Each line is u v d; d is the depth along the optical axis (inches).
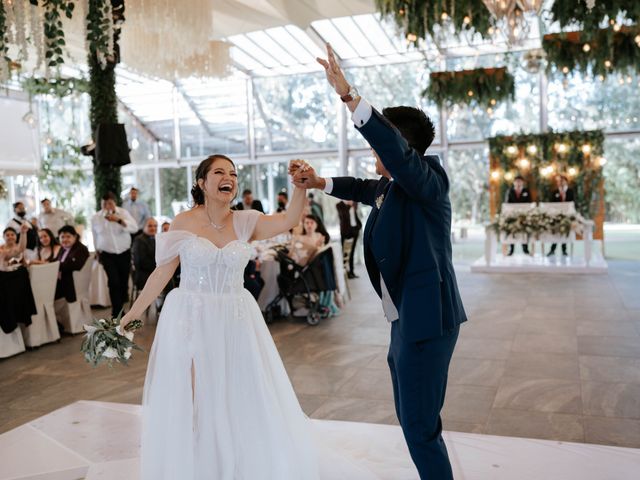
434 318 90.0
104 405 169.6
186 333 104.0
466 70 464.8
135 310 108.6
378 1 344.5
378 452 130.6
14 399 179.3
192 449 101.2
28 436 147.3
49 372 207.2
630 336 227.9
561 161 513.3
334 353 219.3
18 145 547.5
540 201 522.3
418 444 94.0
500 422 147.3
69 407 168.7
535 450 129.3
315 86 586.9
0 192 499.8
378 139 81.7
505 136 526.0
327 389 177.6
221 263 106.2
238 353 105.0
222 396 103.2
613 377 179.3
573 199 499.2
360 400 167.0
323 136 591.2
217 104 611.8
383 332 251.0
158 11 288.0
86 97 583.5
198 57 368.8
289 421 108.0
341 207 415.2
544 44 413.4
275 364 109.9
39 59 239.6
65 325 267.1
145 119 629.3
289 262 271.7
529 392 168.6
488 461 124.3
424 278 90.9
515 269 420.2
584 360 198.1
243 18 436.1
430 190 88.9
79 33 298.7
